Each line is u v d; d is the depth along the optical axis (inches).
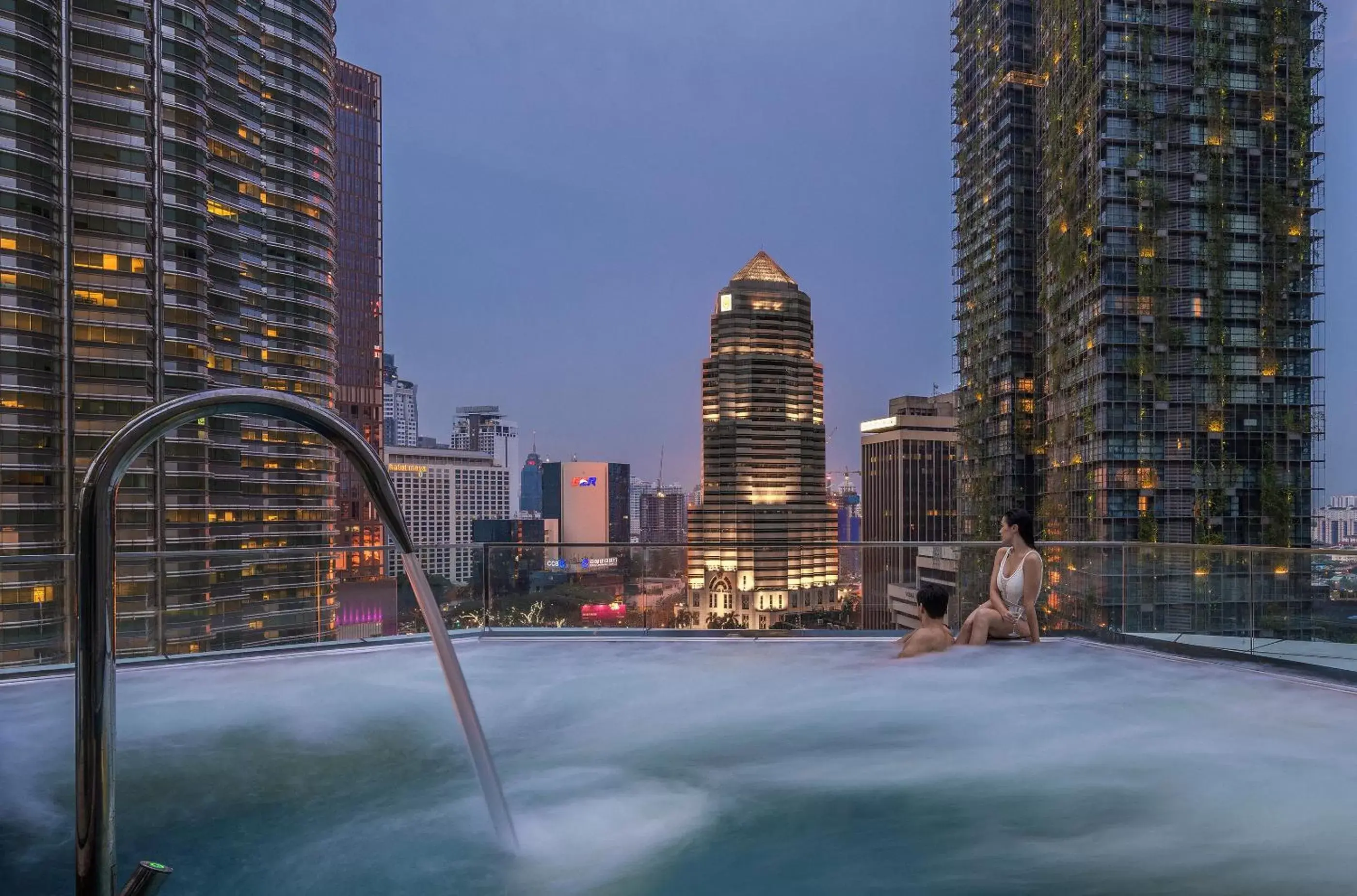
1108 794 137.9
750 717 187.6
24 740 165.2
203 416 67.2
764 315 7224.4
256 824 122.7
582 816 126.6
